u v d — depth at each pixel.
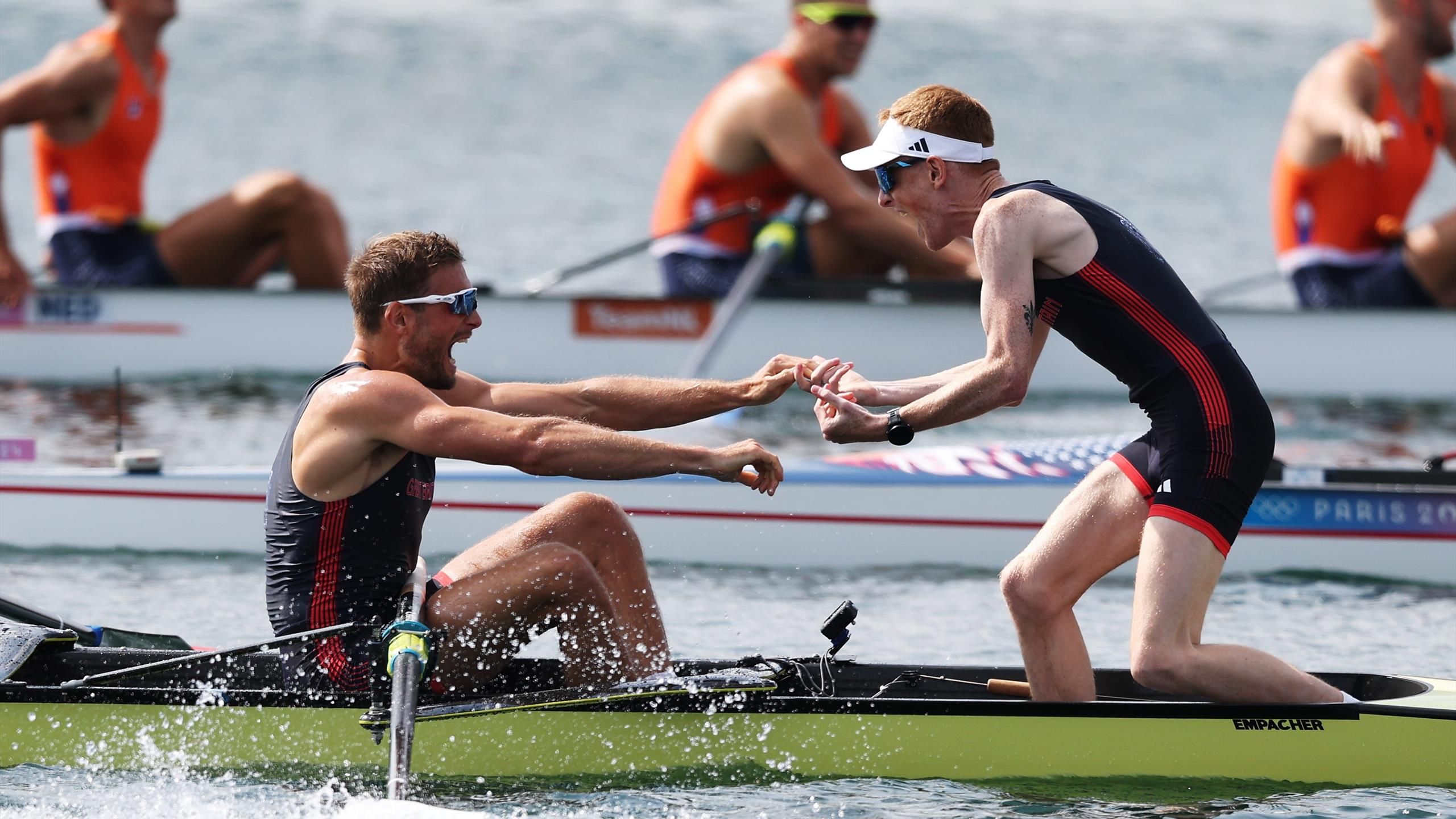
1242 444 16.09
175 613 23.03
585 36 131.88
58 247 40.91
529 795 16.08
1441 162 84.62
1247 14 150.62
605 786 16.33
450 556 26.64
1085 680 16.91
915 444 34.47
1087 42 133.62
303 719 16.30
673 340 40.34
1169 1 157.25
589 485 26.64
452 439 15.38
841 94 40.56
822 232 40.72
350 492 15.74
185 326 40.91
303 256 40.75
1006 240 16.11
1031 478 26.58
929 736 16.56
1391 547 25.66
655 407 17.91
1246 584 25.64
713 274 40.59
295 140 90.06
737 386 18.00
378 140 91.44
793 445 34.28
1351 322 40.06
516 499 26.55
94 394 39.19
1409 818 15.46
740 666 17.62
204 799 15.75
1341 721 16.34
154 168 79.75
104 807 15.47
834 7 38.12
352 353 16.33
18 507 26.59
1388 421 37.56
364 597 16.14
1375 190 41.53
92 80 39.34
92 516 26.66
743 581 25.88
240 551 26.64
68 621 18.53
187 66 114.31
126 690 16.30
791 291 40.00
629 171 83.12
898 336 39.91
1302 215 42.47
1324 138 41.25
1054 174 81.12
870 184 41.50
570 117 100.94
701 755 16.59
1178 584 16.09
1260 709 16.33
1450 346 39.88
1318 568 25.92
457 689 16.39
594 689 16.27
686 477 26.83
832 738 16.59
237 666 17.41
